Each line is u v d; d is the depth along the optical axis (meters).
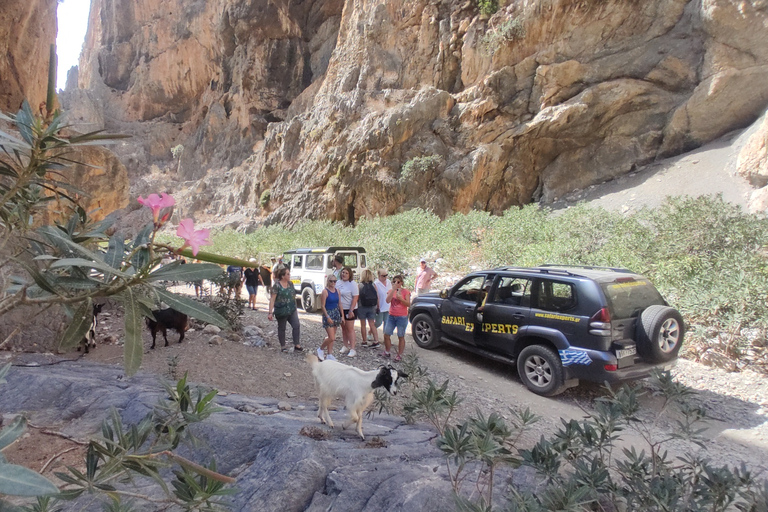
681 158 24.88
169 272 1.23
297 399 5.60
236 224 38.06
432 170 30.22
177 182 50.28
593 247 15.14
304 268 13.77
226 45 50.91
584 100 27.41
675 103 26.38
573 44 28.73
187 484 1.67
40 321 6.25
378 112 32.31
